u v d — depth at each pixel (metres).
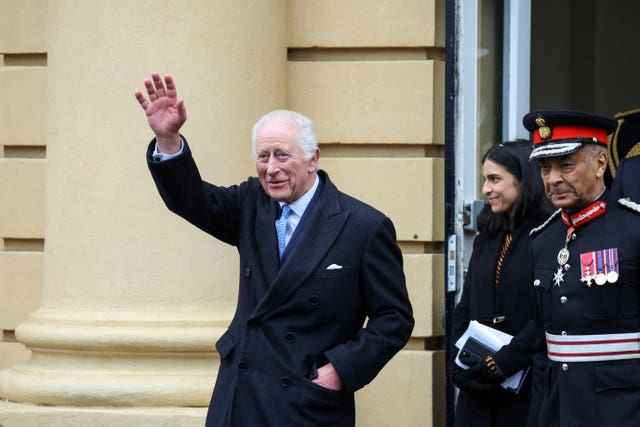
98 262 9.34
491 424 8.38
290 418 6.82
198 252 9.30
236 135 9.44
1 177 10.61
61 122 9.55
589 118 6.89
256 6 9.62
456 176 9.52
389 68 10.13
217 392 7.11
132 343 9.11
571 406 6.86
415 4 10.10
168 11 9.34
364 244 7.05
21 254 10.59
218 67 9.40
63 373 9.26
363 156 10.24
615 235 6.88
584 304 6.87
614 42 15.00
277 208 7.23
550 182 6.99
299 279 6.95
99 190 9.36
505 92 10.41
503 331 8.38
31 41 10.61
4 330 10.62
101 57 9.39
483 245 8.68
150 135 9.33
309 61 10.26
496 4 10.36
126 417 8.97
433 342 10.16
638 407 6.71
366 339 6.95
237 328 7.13
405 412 9.98
